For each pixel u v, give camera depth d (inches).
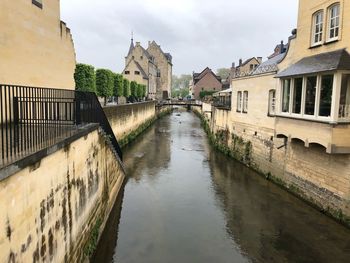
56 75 475.8
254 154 665.0
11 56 347.9
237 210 457.7
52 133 277.9
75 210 279.4
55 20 469.4
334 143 369.7
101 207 386.9
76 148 284.4
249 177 618.8
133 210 457.7
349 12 381.7
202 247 355.9
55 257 229.0
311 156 453.4
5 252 160.9
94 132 354.0
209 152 878.4
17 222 173.5
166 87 3068.4
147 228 400.8
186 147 957.8
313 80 413.7
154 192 535.2
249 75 684.1
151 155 828.6
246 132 706.8
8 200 163.9
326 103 387.5
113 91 1097.4
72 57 550.9
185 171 668.1
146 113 1485.0
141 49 2527.1
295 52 507.8
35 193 196.4
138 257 334.0
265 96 606.9
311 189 456.1
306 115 426.9
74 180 277.4
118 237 376.8
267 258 334.0
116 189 506.9
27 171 185.5
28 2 382.6
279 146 551.5
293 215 431.2
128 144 983.6
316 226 397.7
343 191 384.2
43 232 208.1
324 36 430.3
